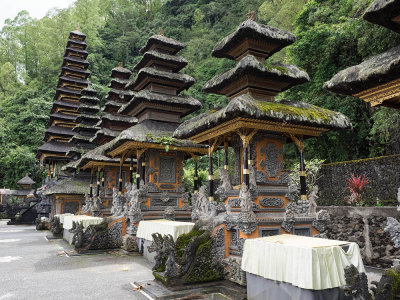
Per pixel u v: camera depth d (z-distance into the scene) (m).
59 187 21.36
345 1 16.81
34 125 42.53
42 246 13.99
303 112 7.38
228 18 44.56
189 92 35.75
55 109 29.42
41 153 27.41
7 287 7.11
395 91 4.74
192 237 7.12
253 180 7.47
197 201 8.82
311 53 16.80
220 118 6.93
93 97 24.44
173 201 12.99
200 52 41.88
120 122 18.09
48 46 48.78
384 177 10.30
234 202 7.36
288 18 23.77
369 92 5.09
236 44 8.34
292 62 17.80
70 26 50.22
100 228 11.97
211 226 7.27
